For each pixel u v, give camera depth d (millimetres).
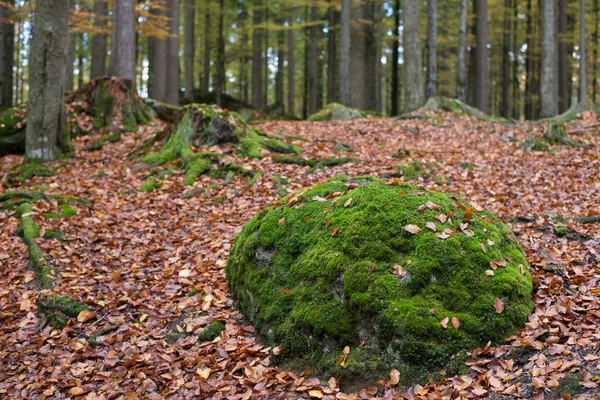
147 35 17141
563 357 3221
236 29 32406
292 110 26891
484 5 17859
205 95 24047
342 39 19594
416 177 8172
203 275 5531
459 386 3188
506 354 3369
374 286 3719
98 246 6598
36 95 10602
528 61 26875
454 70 29594
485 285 3713
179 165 9234
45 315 5176
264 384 3635
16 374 4445
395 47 23812
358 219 4156
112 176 9406
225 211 7355
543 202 7055
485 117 14602
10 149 11805
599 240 5285
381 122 13844
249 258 4738
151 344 4574
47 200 7922
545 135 10812
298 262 4285
